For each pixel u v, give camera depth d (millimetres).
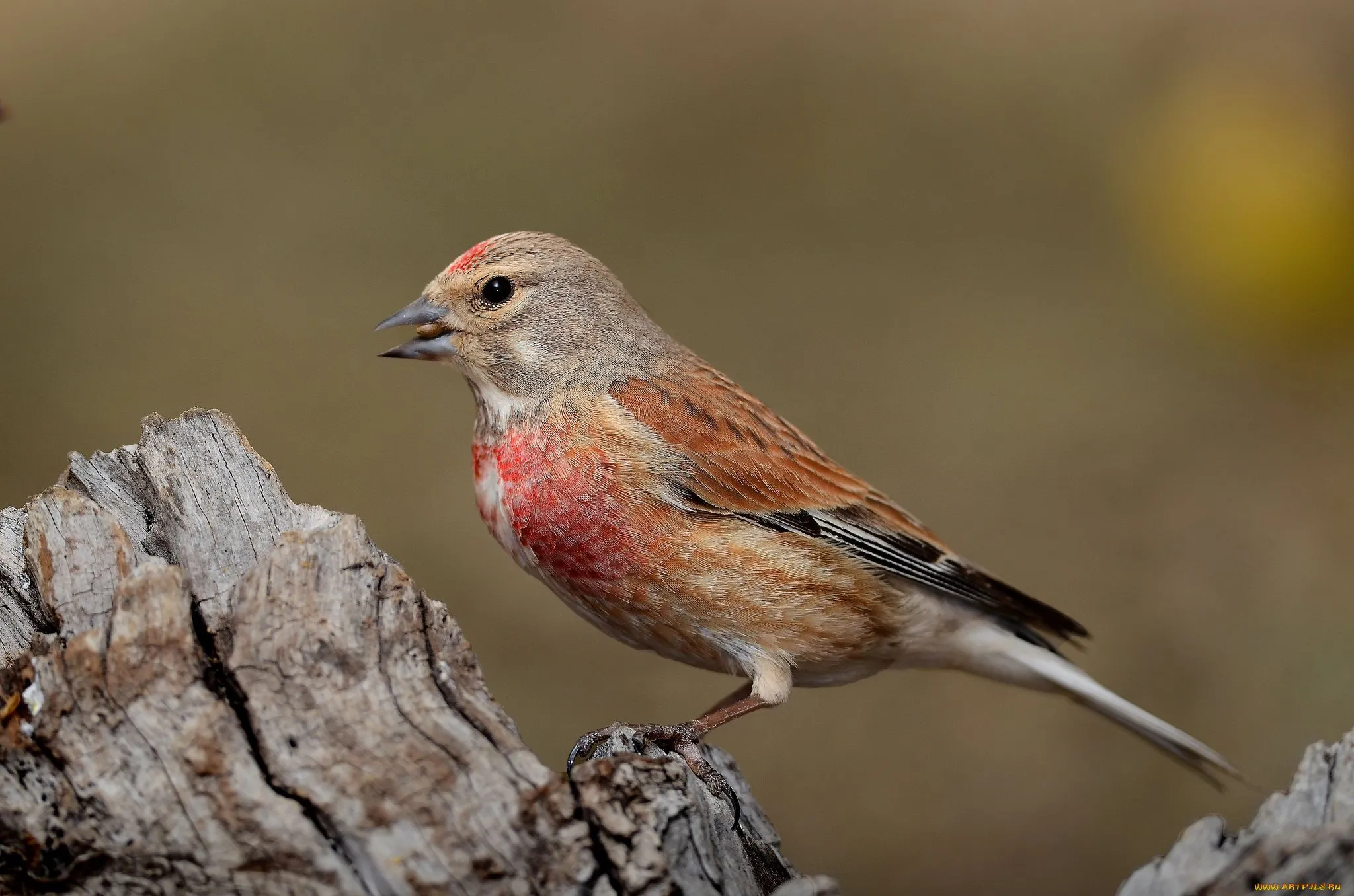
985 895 10125
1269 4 16625
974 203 17016
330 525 5246
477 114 17031
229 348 14047
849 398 14469
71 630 5145
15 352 13695
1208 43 16938
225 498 5742
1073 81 17906
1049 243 16203
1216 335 11344
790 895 4395
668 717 11375
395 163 16672
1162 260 11742
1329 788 4770
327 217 15555
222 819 4559
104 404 13234
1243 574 12203
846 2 19359
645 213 16281
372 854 4512
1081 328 15125
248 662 4863
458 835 4535
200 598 5215
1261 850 4426
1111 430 13984
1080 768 11031
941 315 15398
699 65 18547
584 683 11641
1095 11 18891
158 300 14352
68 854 4543
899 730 11547
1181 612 11953
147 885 4520
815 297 15734
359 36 18172
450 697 4863
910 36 19219
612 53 18594
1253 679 11320
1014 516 13086
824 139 17609
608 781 4660
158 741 4680
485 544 12773
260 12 18469
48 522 5449
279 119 16922
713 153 17516
